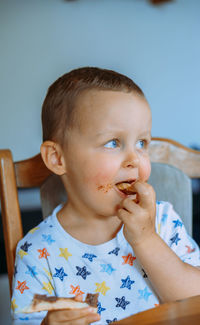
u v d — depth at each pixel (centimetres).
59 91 78
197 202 357
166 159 104
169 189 103
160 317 50
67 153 77
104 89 74
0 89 354
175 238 88
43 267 82
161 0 372
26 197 356
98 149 73
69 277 81
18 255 84
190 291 74
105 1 365
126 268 82
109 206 76
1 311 206
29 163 96
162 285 74
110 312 80
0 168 88
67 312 57
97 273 82
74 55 367
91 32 367
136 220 73
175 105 394
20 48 353
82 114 74
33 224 309
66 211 86
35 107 362
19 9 347
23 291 79
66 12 358
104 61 375
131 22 373
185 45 387
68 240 83
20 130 363
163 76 387
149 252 74
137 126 73
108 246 82
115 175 74
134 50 379
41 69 360
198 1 382
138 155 75
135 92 76
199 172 106
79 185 77
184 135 401
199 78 395
